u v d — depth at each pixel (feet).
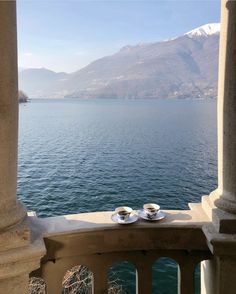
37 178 156.87
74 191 136.36
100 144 262.47
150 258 13.19
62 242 12.45
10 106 10.78
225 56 12.13
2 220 10.93
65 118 521.24
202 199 14.51
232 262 12.18
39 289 32.53
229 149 12.25
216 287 12.56
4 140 10.80
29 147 246.68
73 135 314.76
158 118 499.10
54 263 12.53
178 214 13.82
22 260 10.89
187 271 13.19
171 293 52.80
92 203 123.24
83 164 189.26
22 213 11.59
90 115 586.45
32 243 11.40
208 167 180.45
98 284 13.01
